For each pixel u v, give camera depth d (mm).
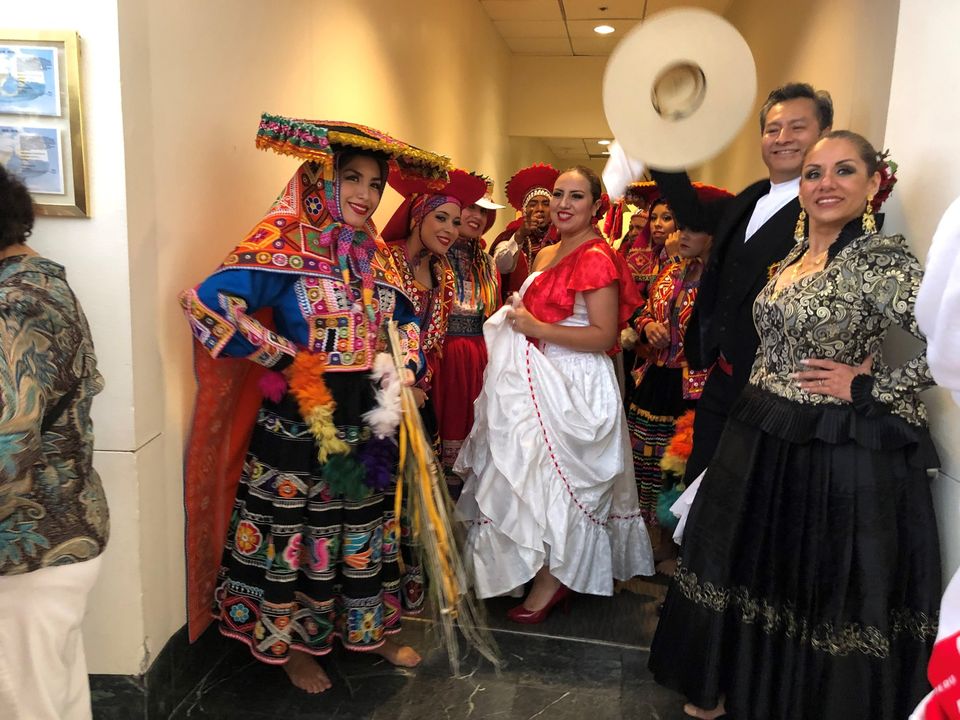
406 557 2195
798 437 1648
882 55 2330
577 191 2338
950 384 1032
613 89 1815
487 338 2434
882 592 1583
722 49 1767
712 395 2197
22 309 1189
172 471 1890
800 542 1661
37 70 1536
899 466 1606
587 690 2086
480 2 5715
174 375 1873
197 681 2057
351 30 3039
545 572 2445
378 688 2068
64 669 1378
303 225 1852
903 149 1815
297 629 1983
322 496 1906
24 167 1571
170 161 1803
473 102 5703
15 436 1144
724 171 5367
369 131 1834
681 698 2053
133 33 1605
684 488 2414
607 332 2305
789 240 1973
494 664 2193
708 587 1795
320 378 1833
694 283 2762
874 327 1588
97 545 1368
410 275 2494
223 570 2016
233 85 2102
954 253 990
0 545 1254
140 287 1687
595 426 2305
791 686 1692
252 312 1828
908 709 1618
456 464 2559
